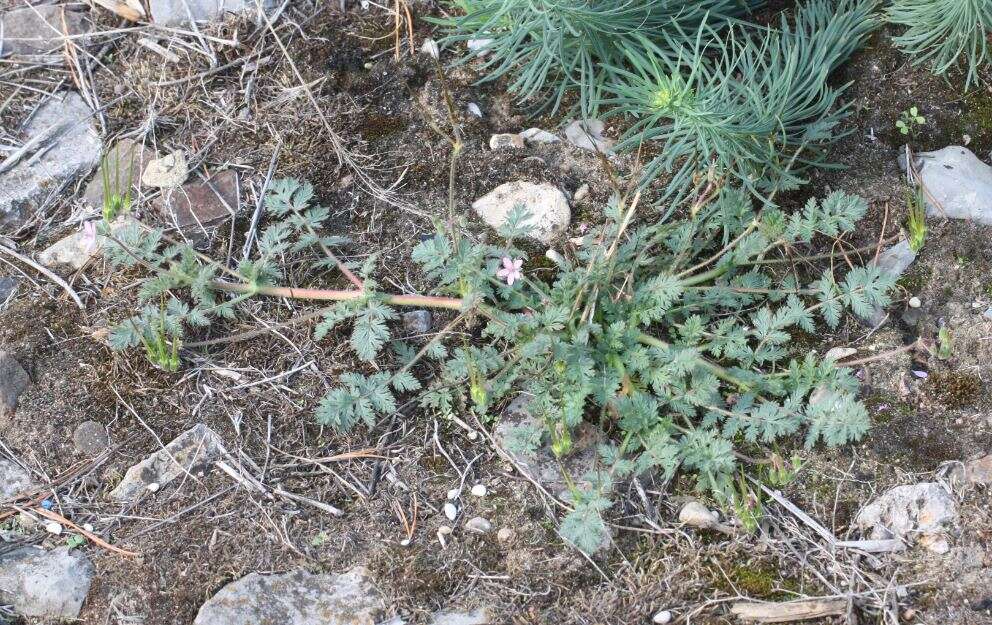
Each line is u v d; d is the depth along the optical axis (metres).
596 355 0.70
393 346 0.73
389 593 0.66
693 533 0.67
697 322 0.70
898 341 0.73
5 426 0.71
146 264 0.73
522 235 0.76
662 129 0.78
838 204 0.73
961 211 0.76
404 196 0.78
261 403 0.72
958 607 0.64
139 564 0.67
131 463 0.70
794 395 0.69
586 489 0.68
